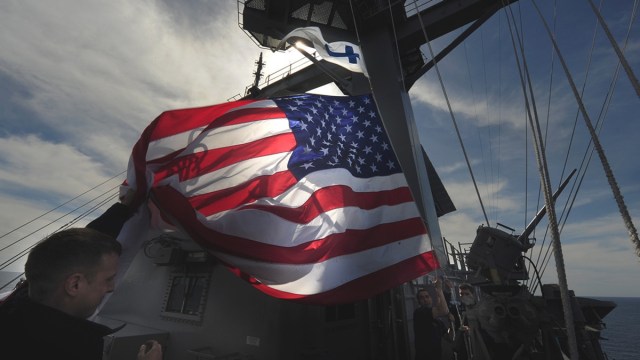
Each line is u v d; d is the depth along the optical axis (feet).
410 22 39.91
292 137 17.60
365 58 38.68
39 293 4.25
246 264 13.14
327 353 19.54
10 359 3.57
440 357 15.30
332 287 12.98
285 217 14.49
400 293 22.13
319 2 40.70
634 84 4.44
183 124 16.60
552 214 5.63
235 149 16.52
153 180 14.56
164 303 25.85
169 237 25.03
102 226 7.79
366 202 16.11
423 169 32.24
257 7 45.06
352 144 18.40
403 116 32.68
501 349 12.35
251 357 18.76
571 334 4.56
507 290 12.39
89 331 4.24
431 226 28.40
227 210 14.62
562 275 5.08
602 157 4.89
